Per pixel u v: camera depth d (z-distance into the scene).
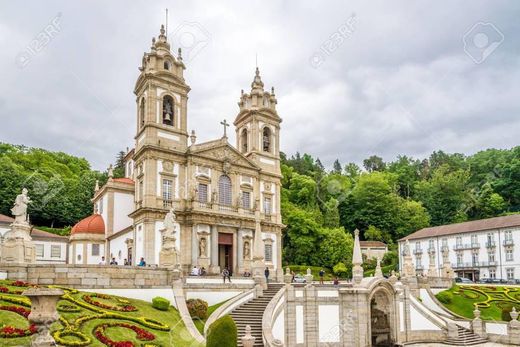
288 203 87.00
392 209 99.19
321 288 32.69
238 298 33.44
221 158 55.19
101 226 59.81
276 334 30.50
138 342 22.39
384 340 34.88
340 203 98.69
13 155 86.31
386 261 87.06
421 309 37.81
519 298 49.00
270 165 61.50
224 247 54.62
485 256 81.25
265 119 62.22
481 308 44.72
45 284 27.00
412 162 133.38
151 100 52.00
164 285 30.75
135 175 54.34
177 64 54.97
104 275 28.62
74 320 22.38
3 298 22.52
